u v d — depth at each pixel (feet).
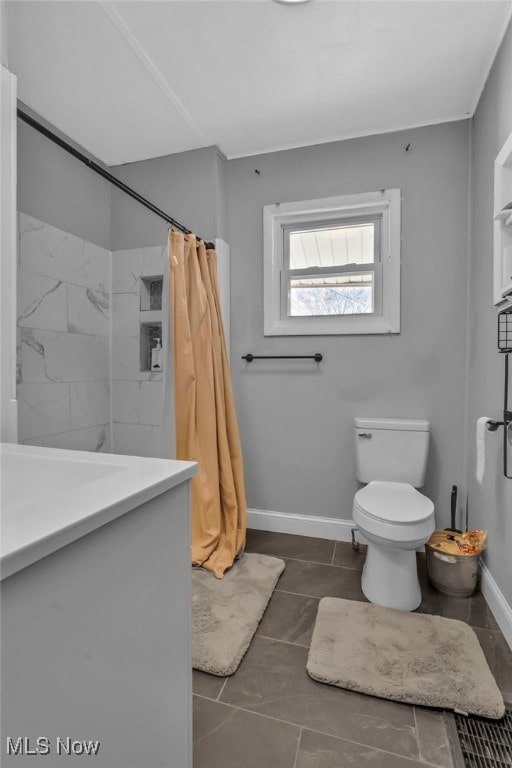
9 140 3.41
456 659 4.09
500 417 4.91
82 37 4.76
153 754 2.19
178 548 2.40
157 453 7.53
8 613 1.32
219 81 5.54
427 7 4.38
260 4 4.32
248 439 7.68
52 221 6.48
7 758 1.33
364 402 7.00
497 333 5.00
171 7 4.35
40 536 1.41
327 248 7.41
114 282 7.80
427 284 6.63
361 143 6.88
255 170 7.44
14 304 3.48
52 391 6.44
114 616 1.86
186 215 7.33
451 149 6.47
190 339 5.90
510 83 4.55
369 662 4.07
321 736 3.36
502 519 4.82
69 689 1.59
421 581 5.77
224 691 3.83
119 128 6.61
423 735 3.36
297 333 7.27
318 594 5.42
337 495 7.20
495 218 4.52
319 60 5.16
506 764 3.13
